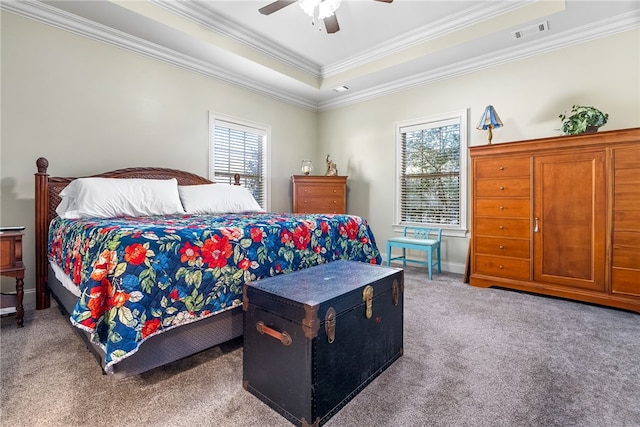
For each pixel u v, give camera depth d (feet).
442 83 13.08
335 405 4.13
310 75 14.53
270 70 12.82
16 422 3.88
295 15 10.39
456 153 12.91
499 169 10.04
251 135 14.55
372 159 15.46
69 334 6.57
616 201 8.11
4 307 7.03
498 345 6.15
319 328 3.86
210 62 12.12
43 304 8.27
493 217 10.19
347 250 8.09
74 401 4.33
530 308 8.32
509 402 4.36
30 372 5.07
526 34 10.16
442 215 13.38
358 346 4.55
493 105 11.79
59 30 9.02
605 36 9.60
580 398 4.45
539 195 9.29
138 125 10.68
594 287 8.44
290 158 16.15
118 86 10.19
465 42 10.65
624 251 8.02
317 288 4.50
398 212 14.66
